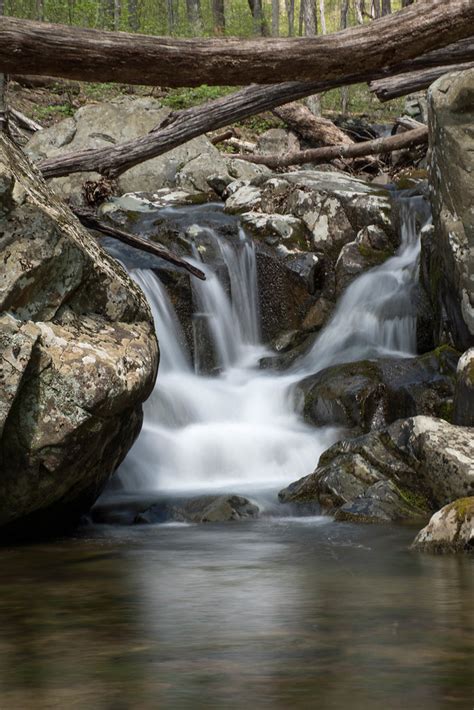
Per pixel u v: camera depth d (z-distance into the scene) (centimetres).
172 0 2850
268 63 680
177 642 388
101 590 508
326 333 1193
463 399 866
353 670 339
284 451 945
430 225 1149
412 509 774
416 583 512
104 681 332
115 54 646
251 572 555
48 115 1986
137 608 460
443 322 1055
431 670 338
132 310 741
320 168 1734
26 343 652
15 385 640
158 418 991
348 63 700
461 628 404
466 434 802
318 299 1241
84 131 1706
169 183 1600
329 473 812
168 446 928
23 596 495
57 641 393
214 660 358
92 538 707
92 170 1207
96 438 680
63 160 1202
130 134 1709
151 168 1598
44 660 362
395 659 354
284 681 328
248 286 1263
